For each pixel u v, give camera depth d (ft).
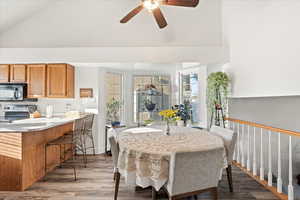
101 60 12.95
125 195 8.68
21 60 12.92
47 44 13.48
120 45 13.62
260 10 10.88
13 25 13.46
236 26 12.64
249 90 11.64
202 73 15.25
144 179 6.89
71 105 15.42
